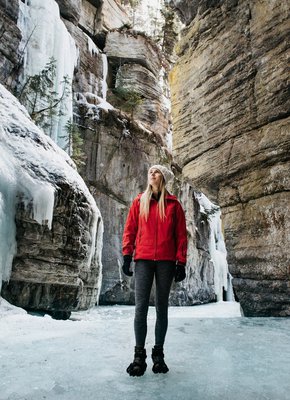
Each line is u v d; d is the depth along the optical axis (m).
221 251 21.72
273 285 5.93
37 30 14.27
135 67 21.89
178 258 2.49
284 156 5.92
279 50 6.02
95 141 15.63
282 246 5.80
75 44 17.28
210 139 7.32
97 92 19.70
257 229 6.27
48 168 6.91
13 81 12.91
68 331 3.94
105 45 21.81
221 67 7.18
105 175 15.48
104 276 14.30
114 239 15.06
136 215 2.73
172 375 2.36
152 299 14.02
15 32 12.46
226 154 6.94
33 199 6.15
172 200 2.67
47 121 13.52
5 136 6.80
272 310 5.95
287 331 4.16
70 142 13.56
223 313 12.57
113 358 2.75
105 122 16.06
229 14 7.11
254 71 6.50
